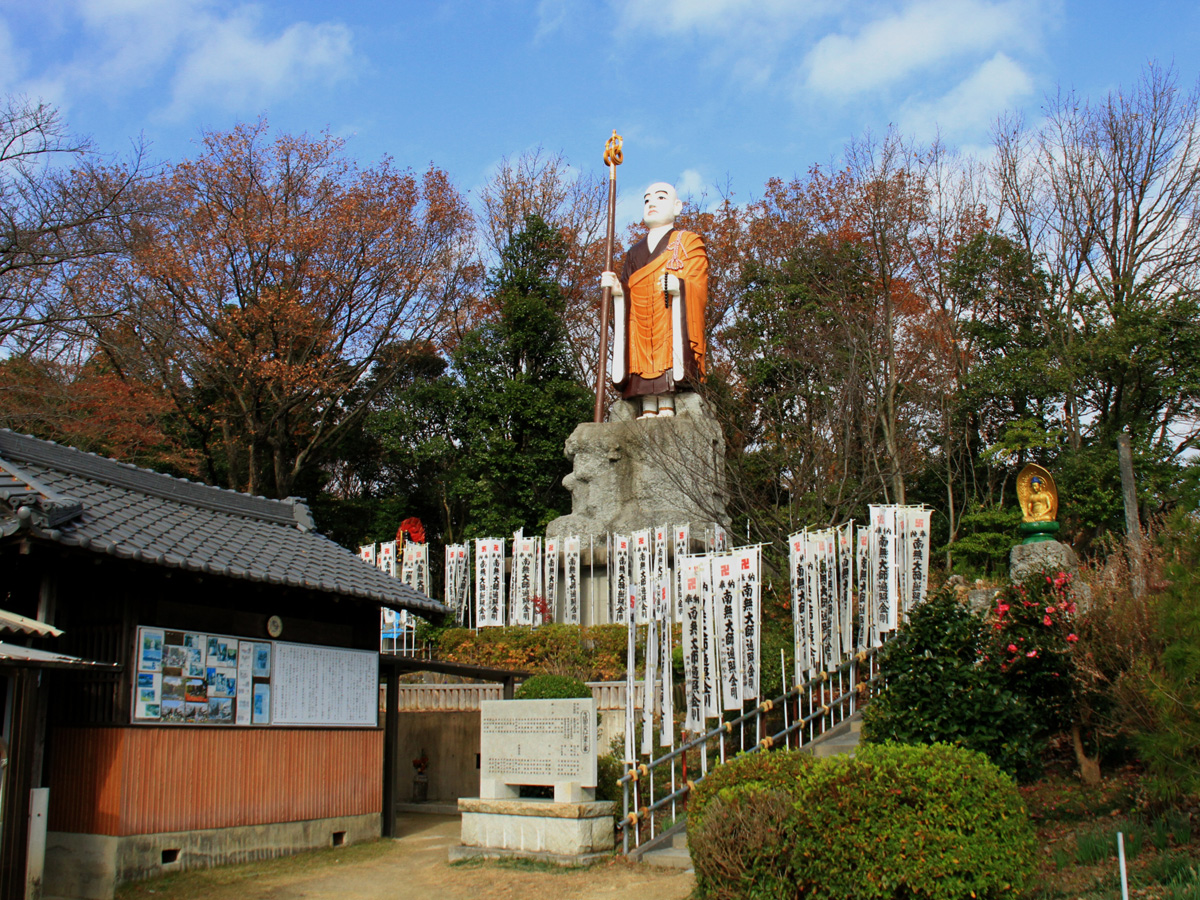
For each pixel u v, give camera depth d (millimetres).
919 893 8055
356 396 38250
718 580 14406
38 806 10383
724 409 28875
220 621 13117
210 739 12641
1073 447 26750
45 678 11375
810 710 14984
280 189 32594
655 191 27922
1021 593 13039
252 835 13008
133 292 28969
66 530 10977
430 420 34500
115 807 11445
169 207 27531
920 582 16000
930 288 32812
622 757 15312
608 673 18719
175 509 14555
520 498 32812
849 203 33906
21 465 12883
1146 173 29188
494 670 17734
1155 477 23812
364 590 14531
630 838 12828
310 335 31672
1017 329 31016
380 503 37938
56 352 28359
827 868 8352
